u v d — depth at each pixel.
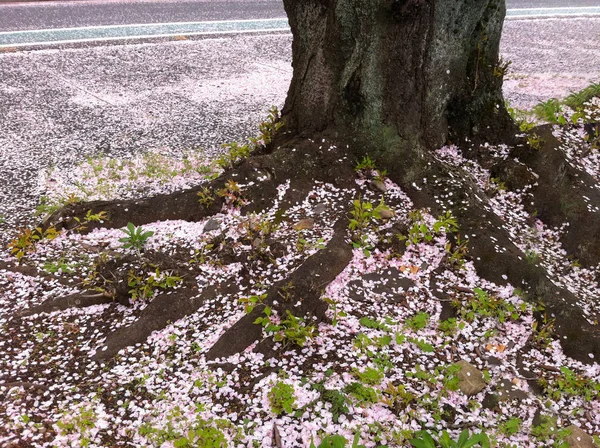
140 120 7.25
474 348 3.48
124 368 3.29
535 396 3.22
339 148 4.78
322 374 3.18
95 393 3.09
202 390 3.10
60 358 3.38
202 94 8.27
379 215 4.21
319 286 3.68
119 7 12.57
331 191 4.66
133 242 4.06
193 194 4.64
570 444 2.88
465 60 4.73
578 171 4.87
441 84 4.70
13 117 7.10
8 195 5.37
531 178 4.77
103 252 4.26
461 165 4.91
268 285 3.76
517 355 3.48
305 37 4.73
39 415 2.93
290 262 3.95
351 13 4.37
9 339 3.51
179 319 3.62
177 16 12.20
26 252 4.36
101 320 3.70
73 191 5.43
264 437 2.82
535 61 10.27
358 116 4.73
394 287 3.85
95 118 7.24
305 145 4.79
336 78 4.66
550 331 3.62
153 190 5.48
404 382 3.18
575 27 13.15
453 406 3.07
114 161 6.06
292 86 5.09
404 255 4.09
